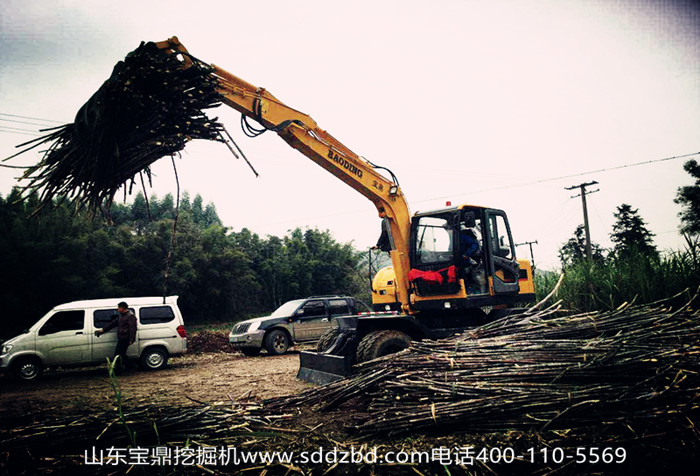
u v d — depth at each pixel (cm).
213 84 624
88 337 1015
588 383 424
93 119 547
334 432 433
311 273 4947
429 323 779
